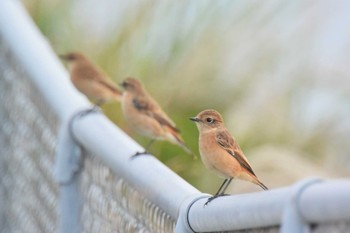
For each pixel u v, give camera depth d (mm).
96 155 7949
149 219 6832
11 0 12359
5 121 11852
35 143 10141
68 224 8508
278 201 4875
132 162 7148
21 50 10852
